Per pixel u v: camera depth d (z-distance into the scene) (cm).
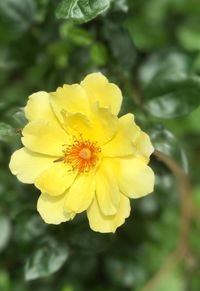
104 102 29
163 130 35
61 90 29
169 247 47
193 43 52
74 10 30
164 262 46
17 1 41
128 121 28
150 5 54
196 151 50
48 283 47
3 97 48
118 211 29
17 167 30
